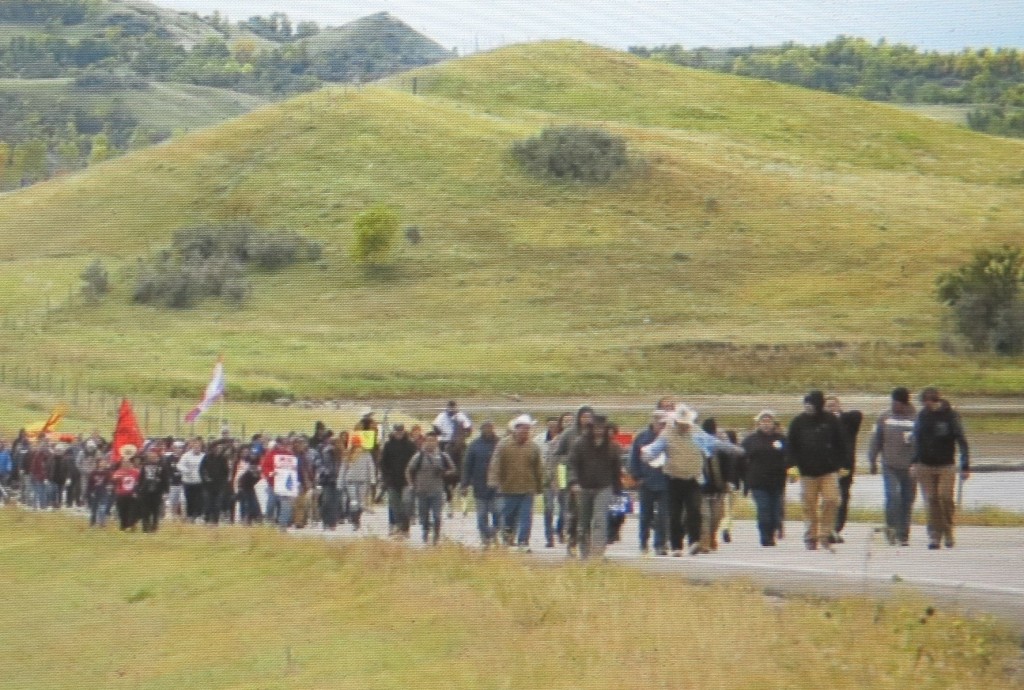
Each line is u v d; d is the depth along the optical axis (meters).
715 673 49.12
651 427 78.38
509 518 81.38
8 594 87.75
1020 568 68.44
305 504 112.31
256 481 115.19
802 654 50.38
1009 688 47.50
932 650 50.50
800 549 79.38
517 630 59.12
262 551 87.75
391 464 93.31
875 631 52.66
